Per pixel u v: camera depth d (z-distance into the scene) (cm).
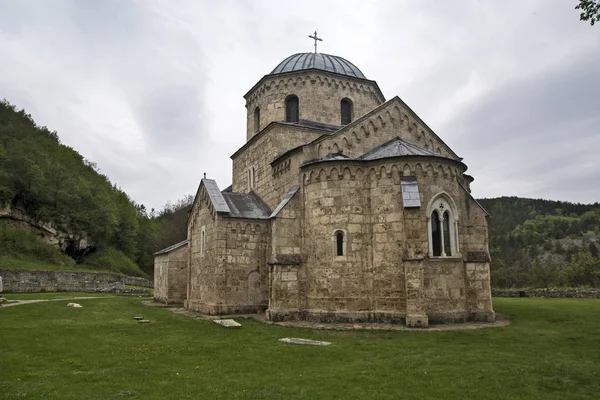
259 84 3388
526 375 1229
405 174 2303
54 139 9794
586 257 7088
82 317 2480
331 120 3188
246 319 2416
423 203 2255
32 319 2314
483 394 1058
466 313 2273
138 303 3691
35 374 1198
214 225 2769
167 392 1053
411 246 2159
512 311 2678
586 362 1387
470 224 2402
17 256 5622
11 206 6097
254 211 2914
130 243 8412
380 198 2327
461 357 1451
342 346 1641
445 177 2338
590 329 2011
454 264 2284
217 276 2672
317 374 1231
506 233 11744
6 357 1396
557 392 1081
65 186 7050
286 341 1738
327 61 3362
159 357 1448
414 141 2781
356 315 2258
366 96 3328
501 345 1666
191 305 3070
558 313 2512
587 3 1469
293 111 3256
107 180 10156
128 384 1119
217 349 1583
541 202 14700
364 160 2378
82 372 1236
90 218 7212
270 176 3005
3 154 6378
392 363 1363
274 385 1118
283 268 2372
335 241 2350
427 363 1366
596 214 12612
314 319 2316
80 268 6431
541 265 7769
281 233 2422
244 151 3559
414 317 2081
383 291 2247
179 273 3681
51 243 6475
